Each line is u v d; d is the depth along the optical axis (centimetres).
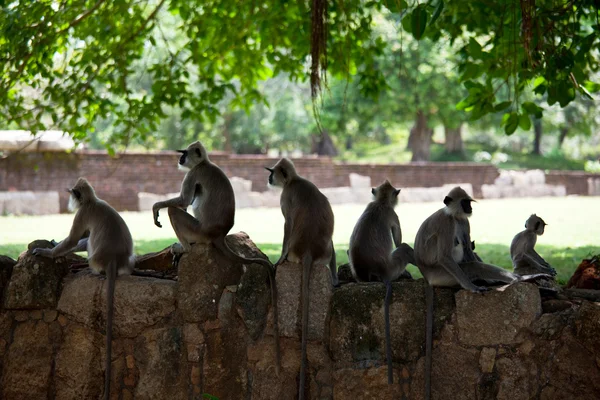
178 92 995
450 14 812
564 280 782
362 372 463
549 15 621
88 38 1078
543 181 3147
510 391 442
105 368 495
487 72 701
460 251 478
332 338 471
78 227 513
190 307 483
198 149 531
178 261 532
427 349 447
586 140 5606
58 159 1738
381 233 520
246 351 487
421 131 3788
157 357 486
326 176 2566
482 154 4422
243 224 1609
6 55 859
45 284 505
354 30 901
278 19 960
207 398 479
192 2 1087
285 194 527
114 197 2053
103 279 503
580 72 646
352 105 3022
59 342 505
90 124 963
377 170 2698
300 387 459
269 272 485
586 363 428
